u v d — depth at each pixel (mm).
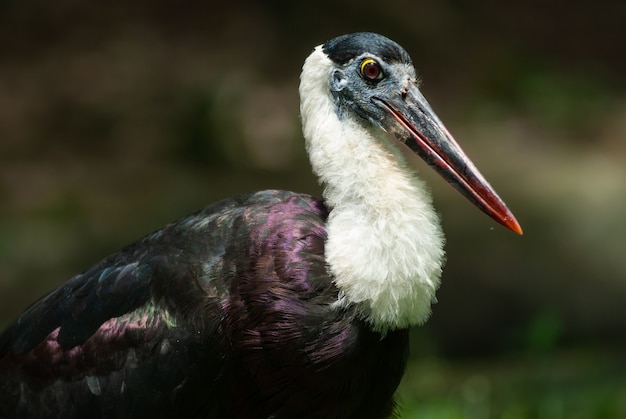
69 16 22844
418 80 6898
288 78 21125
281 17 22984
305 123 6691
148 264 6645
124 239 14914
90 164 18094
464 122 20672
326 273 6230
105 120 19391
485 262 14031
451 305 12961
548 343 11016
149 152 18469
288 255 6246
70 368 6773
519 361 11773
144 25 22719
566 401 9898
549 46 24344
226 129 18734
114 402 6645
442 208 15820
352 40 6715
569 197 17047
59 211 16094
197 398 6523
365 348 6219
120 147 18641
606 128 20734
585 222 15820
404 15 23688
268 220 6406
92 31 22531
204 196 16656
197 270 6398
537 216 15992
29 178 17391
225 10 23141
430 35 23469
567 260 14289
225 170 17953
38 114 19688
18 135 18984
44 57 21766
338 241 6242
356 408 6453
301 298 6168
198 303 6352
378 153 6410
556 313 12484
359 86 6691
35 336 6977
